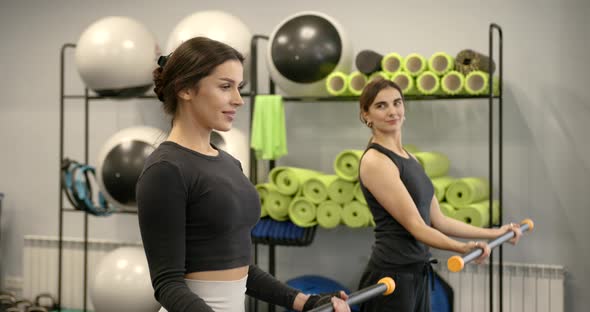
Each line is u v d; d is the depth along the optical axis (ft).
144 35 12.42
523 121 12.23
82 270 14.82
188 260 4.79
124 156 11.65
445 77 10.93
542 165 12.14
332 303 4.91
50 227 15.34
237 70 4.80
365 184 7.92
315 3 13.41
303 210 11.75
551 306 11.90
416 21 12.77
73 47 14.38
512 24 12.23
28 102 15.43
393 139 8.03
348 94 11.41
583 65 11.89
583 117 11.91
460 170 12.60
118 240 14.83
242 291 5.09
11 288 15.57
